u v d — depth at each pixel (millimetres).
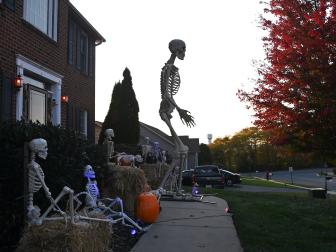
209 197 12688
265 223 8617
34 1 12305
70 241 4504
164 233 7344
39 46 12281
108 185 8586
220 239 7020
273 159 76875
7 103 10344
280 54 10859
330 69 10117
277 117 11492
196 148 56594
